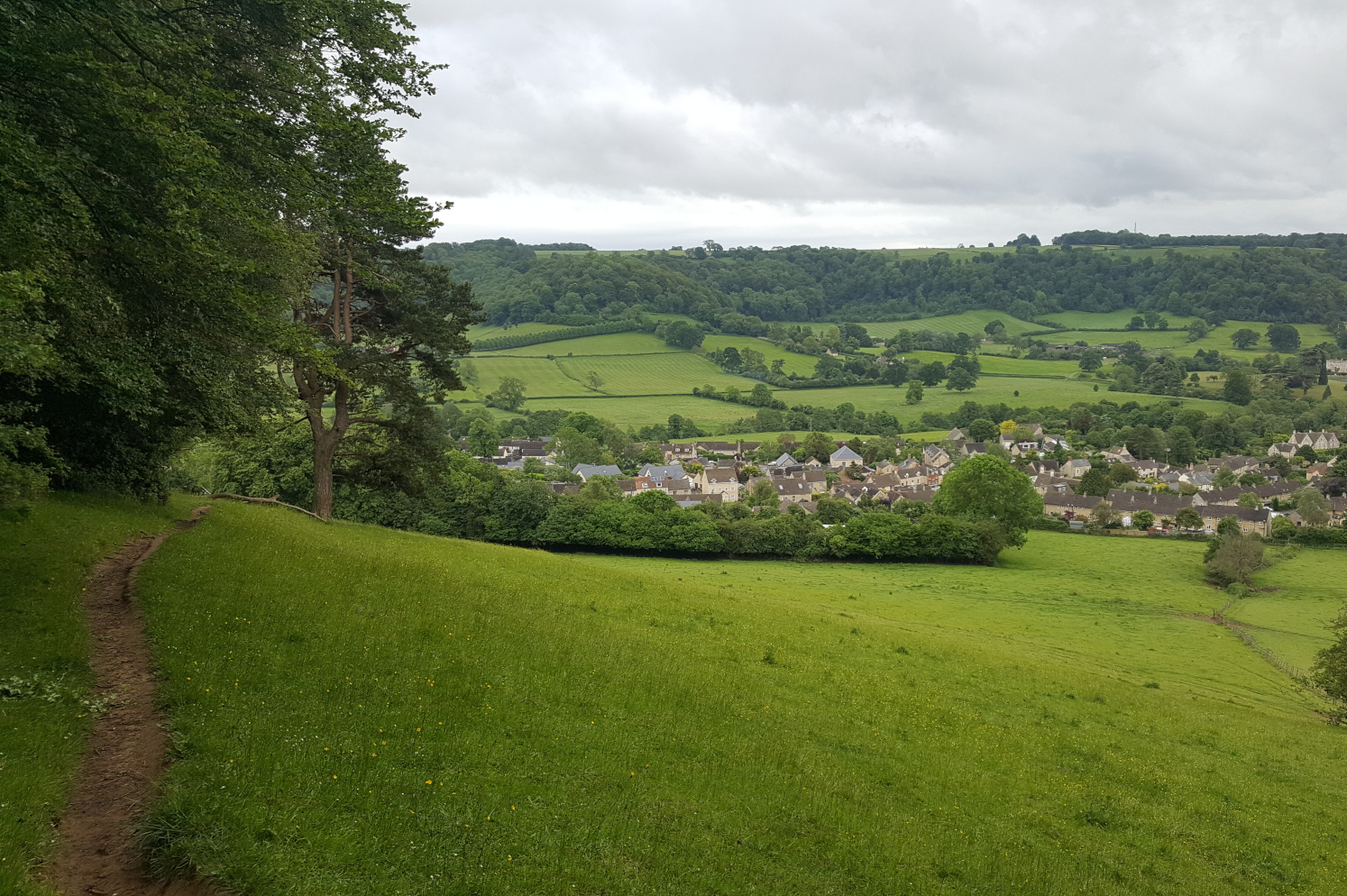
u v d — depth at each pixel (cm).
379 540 3778
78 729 1334
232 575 2234
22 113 1684
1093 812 1928
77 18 1702
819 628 3634
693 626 3105
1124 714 3091
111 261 2008
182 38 1948
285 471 7200
